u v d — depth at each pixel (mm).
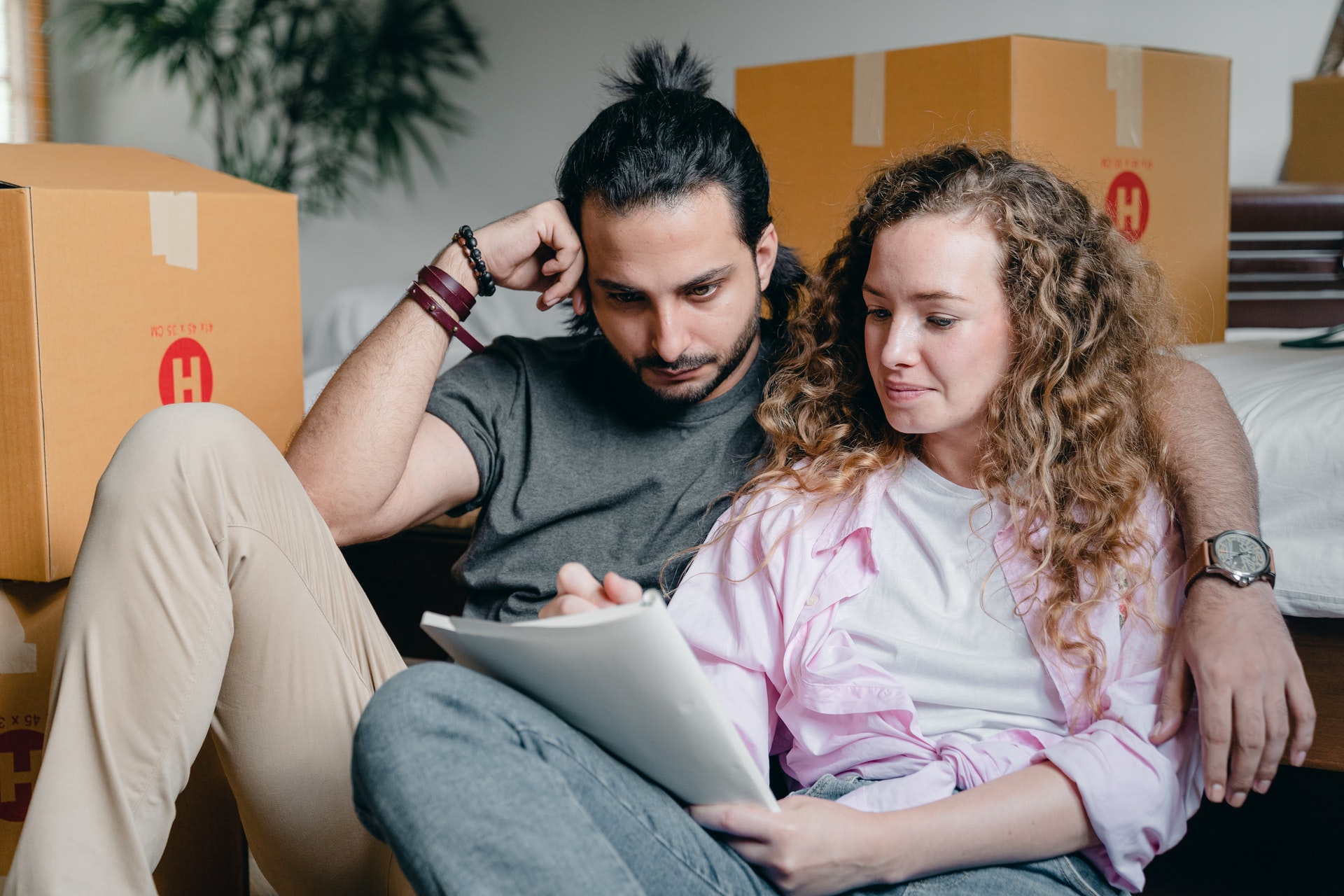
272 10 4250
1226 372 1428
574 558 1246
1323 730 1179
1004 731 1000
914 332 1044
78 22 4289
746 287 1214
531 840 739
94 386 1189
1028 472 1045
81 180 1221
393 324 1249
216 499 958
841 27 3500
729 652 1088
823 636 1064
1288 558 1173
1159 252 1754
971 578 1058
